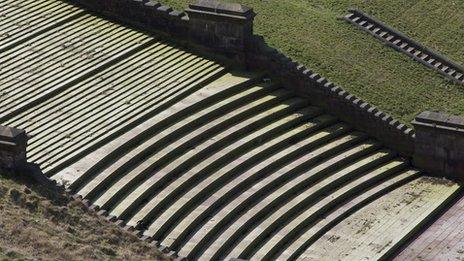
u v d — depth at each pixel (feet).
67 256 138.82
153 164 164.45
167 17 188.03
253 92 181.78
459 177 180.34
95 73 179.42
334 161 177.06
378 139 184.03
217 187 165.89
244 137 175.11
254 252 158.92
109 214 153.48
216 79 183.62
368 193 175.22
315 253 162.30
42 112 169.78
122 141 166.09
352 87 190.90
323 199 171.22
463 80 201.16
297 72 184.44
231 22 184.44
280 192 168.86
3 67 177.68
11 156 150.92
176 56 186.19
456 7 218.59
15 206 145.07
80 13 191.52
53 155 161.27
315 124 181.88
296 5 208.44
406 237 167.12
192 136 171.01
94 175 159.84
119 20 191.21
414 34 208.85
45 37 185.16
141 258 144.87
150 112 172.65
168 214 157.79
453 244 167.12
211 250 155.63
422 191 177.68
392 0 215.31
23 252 136.46
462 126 178.70
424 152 181.57
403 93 194.08
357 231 167.43
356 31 204.74
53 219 145.69
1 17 188.34
